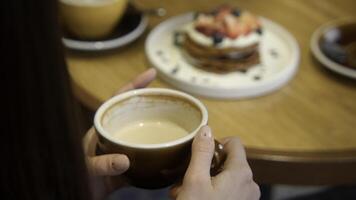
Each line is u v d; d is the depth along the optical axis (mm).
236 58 980
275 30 1079
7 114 399
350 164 814
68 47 1022
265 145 829
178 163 600
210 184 583
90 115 913
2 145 413
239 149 634
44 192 437
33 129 408
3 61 380
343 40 1064
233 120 877
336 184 832
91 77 962
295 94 938
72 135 433
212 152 588
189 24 1032
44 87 396
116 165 584
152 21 1124
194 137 592
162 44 1050
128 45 1049
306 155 811
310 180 824
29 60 383
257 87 920
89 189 477
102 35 1056
